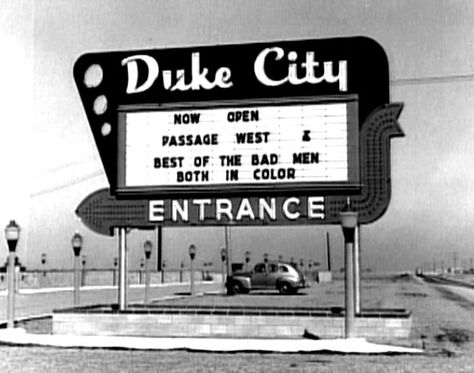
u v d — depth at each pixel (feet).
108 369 48.52
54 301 134.31
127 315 69.05
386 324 64.18
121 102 70.49
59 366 49.96
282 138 67.56
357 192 66.18
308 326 65.51
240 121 68.33
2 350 58.59
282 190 67.31
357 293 65.46
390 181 65.77
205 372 47.14
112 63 70.79
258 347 58.85
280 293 152.05
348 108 66.49
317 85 67.21
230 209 68.39
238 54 68.80
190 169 69.05
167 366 49.85
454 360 52.65
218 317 67.41
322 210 66.80
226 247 188.85
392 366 49.75
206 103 68.80
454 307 108.99
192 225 68.85
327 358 53.72
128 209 70.18
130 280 217.56
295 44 67.87
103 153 70.74
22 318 90.68
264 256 203.62
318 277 299.79
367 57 66.64
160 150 69.67
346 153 66.44
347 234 61.21
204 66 69.26
